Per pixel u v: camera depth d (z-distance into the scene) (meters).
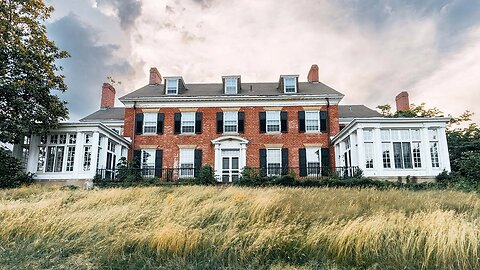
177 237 4.79
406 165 18.25
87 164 18.66
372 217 5.77
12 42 15.77
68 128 18.45
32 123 16.69
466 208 7.76
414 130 18.61
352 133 19.34
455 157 22.11
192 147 23.84
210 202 7.86
